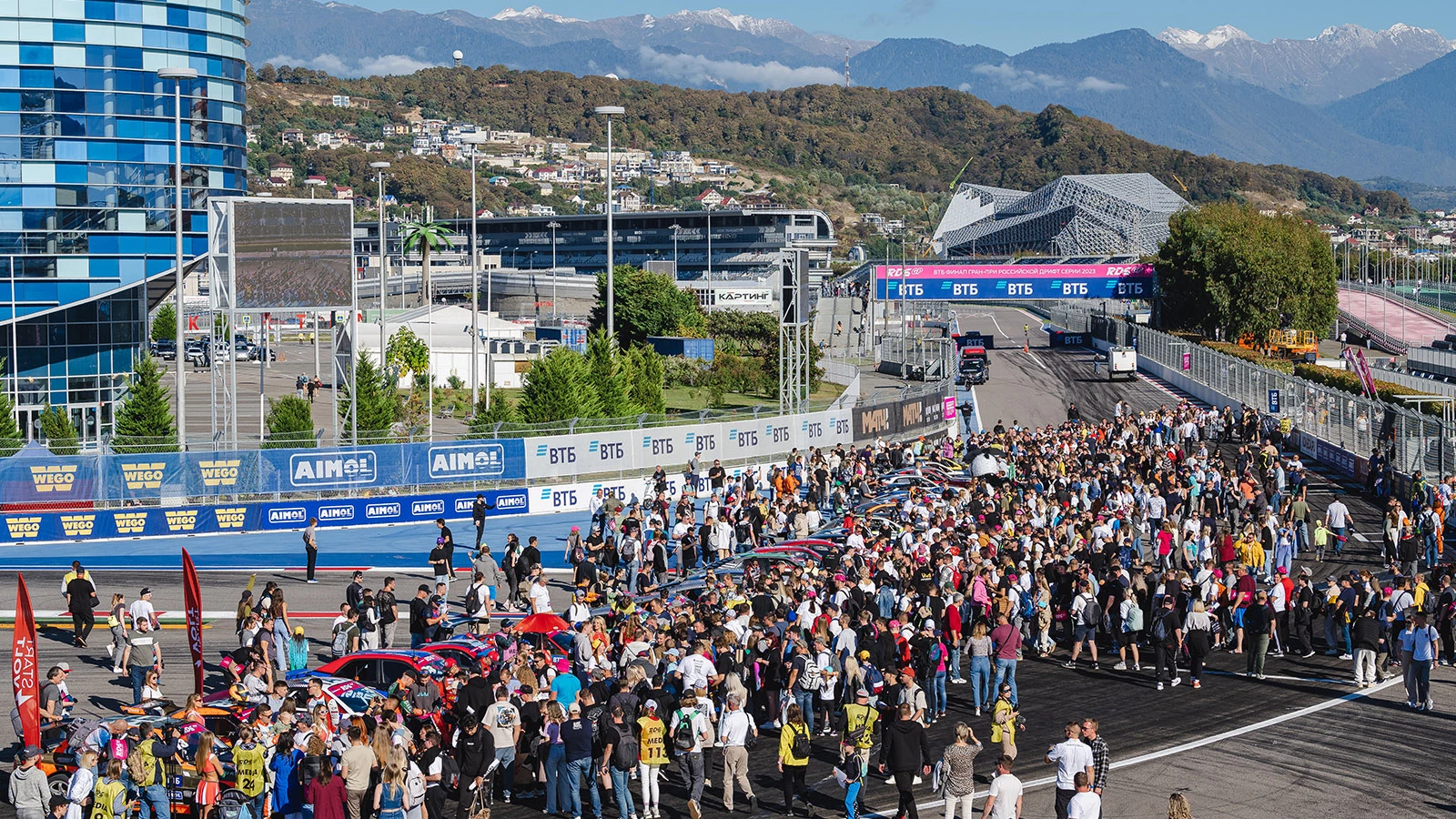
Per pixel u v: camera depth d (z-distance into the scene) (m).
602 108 67.50
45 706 24.22
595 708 22.03
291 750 20.64
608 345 69.69
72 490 49.28
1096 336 145.12
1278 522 41.03
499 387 107.12
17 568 44.47
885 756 24.02
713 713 23.30
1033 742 25.75
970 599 30.81
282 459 52.19
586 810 22.55
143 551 47.84
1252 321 133.12
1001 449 54.88
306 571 44.22
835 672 25.94
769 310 156.50
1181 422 69.75
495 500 55.62
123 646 31.03
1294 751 25.17
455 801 23.23
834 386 107.00
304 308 53.66
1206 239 135.50
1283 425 70.12
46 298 71.25
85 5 70.81
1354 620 31.77
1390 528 41.72
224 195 76.69
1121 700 28.69
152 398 56.91
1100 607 31.75
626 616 28.16
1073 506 44.22
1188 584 33.06
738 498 44.91
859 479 51.50
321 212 53.34
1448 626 31.66
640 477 59.25
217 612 38.06
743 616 27.19
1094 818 18.25
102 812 19.62
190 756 21.70
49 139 70.50
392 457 53.81
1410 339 167.50
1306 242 136.62
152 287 80.44
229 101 76.81
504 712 21.91
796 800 22.14
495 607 35.88
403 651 26.59
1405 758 24.75
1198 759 24.70
